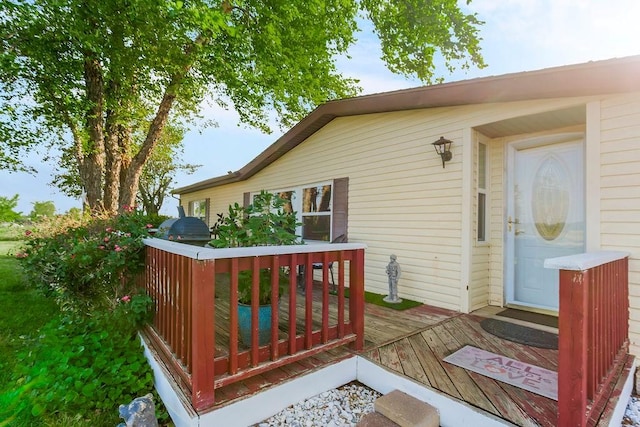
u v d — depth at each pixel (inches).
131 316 105.0
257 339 76.5
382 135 187.2
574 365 56.1
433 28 269.6
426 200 162.6
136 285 130.3
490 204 157.9
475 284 148.2
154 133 307.4
